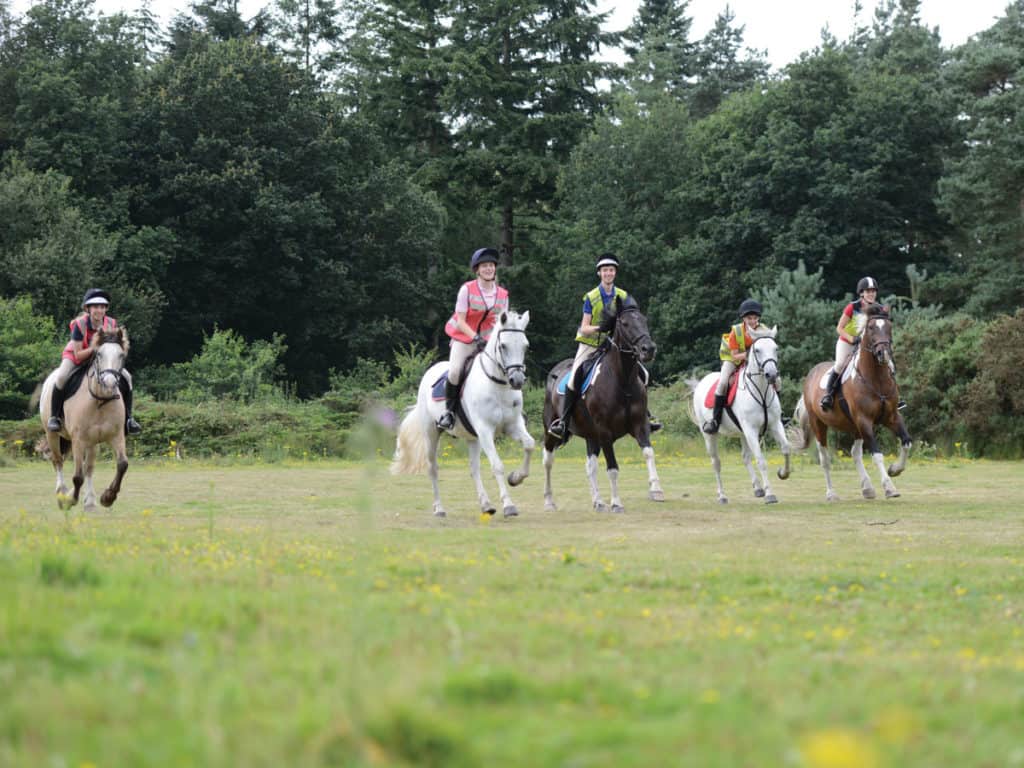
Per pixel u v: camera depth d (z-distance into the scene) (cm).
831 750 309
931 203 4869
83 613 539
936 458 2781
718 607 675
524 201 5725
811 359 3919
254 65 5138
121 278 4509
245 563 780
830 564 874
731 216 4884
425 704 393
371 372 4944
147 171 4928
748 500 1569
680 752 352
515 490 1800
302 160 5181
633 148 5284
